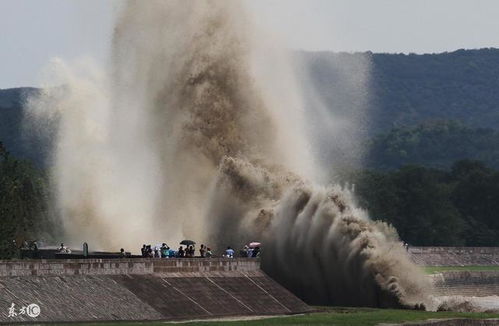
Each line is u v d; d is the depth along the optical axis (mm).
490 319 198625
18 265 168750
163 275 193750
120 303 177000
